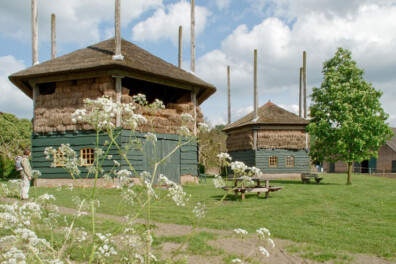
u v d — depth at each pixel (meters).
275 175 28.59
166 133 17.97
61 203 10.46
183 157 18.94
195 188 16.94
